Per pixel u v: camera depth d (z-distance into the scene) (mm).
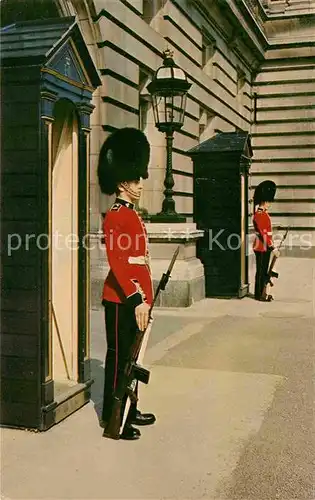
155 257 9477
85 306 4609
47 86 3943
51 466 3562
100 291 9062
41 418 4062
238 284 10320
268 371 5676
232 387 5160
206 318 8438
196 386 5203
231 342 6922
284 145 20922
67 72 4191
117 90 9703
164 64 9070
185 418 4418
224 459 3703
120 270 3932
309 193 20703
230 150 10219
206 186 10406
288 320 8312
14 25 4289
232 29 17078
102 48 9289
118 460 3666
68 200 4578
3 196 4000
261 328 7734
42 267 3977
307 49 20656
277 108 20922
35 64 3893
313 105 20703
